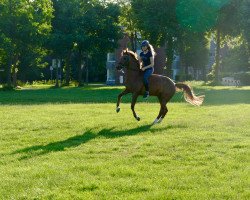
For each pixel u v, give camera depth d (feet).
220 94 123.95
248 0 166.40
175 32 176.04
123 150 36.86
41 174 28.40
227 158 33.04
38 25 194.49
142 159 32.94
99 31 222.69
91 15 218.59
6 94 136.36
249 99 103.35
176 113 66.59
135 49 243.40
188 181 26.55
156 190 24.80
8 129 50.01
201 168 29.78
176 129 49.16
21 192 24.59
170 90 56.44
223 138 42.14
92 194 24.11
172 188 25.26
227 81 238.68
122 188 25.18
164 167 30.40
